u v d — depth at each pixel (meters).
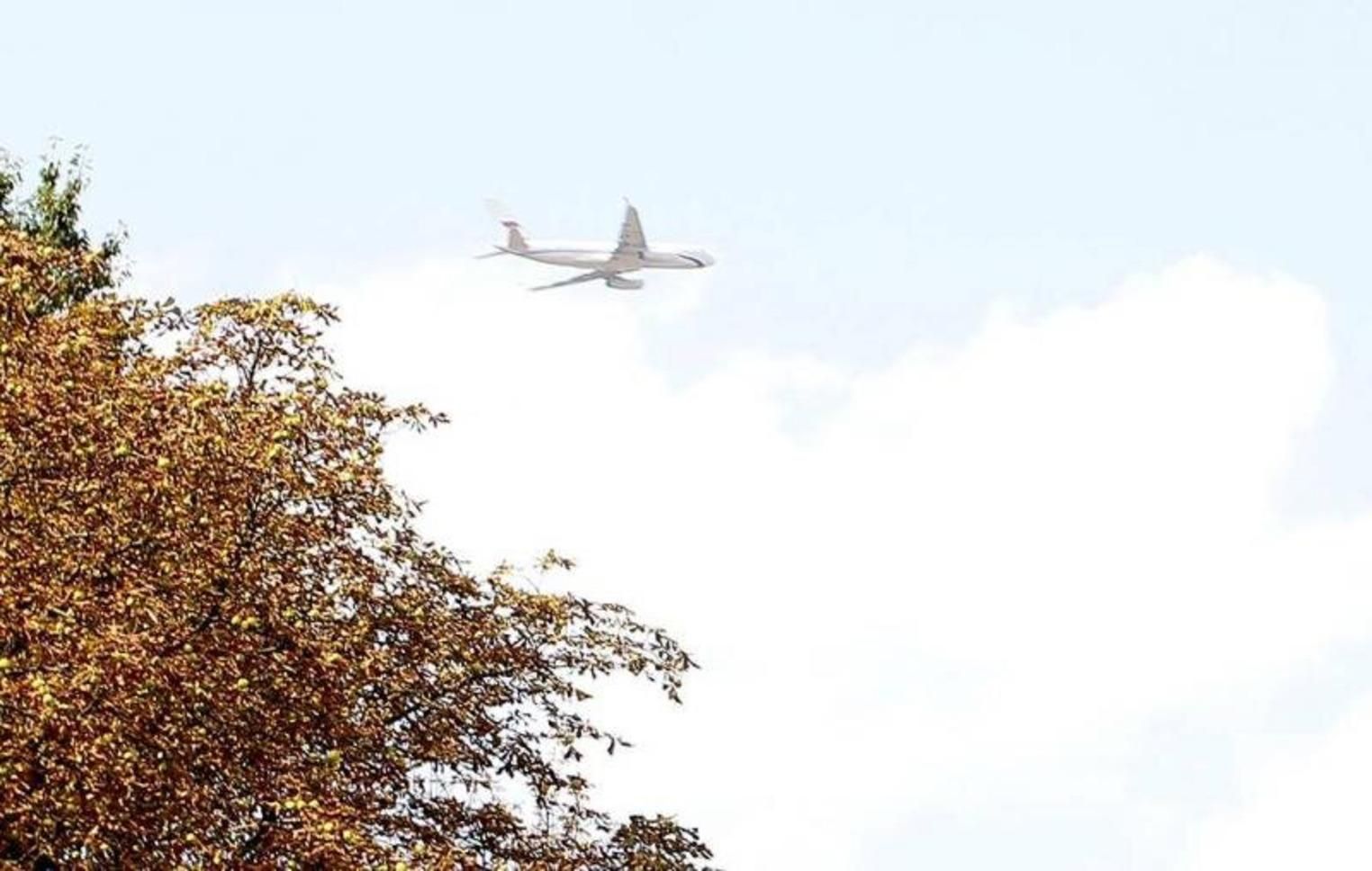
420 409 66.19
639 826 68.56
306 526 61.16
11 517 55.22
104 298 64.19
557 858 65.69
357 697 62.25
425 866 58.12
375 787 62.75
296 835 55.34
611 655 70.19
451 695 66.69
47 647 51.94
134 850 53.81
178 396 59.22
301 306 65.00
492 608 69.12
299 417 60.44
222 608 57.41
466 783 66.69
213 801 55.84
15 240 61.25
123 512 56.38
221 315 64.88
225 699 55.28
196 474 57.28
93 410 56.19
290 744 58.44
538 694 69.12
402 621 65.31
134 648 51.62
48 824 51.47
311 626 61.31
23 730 50.78
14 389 55.50
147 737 52.84
